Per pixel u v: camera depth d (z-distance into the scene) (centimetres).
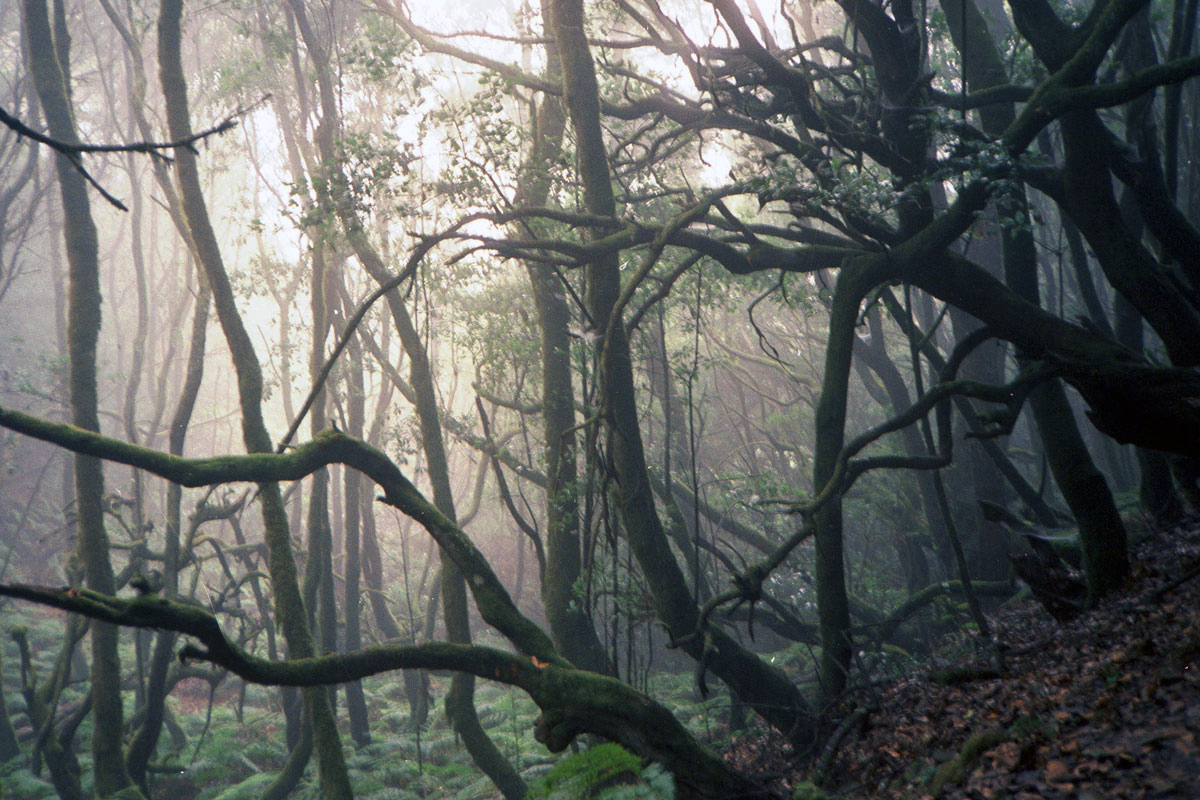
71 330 1500
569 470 1476
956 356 1174
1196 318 1165
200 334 1716
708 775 795
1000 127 1348
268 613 2152
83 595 648
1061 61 1059
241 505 1870
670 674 2552
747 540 2005
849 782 898
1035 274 1298
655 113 1548
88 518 1477
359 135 1309
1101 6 1037
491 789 1650
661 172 1736
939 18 1412
